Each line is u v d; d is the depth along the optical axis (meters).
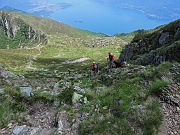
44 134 9.66
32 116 11.38
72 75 41.59
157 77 13.57
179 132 8.64
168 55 26.81
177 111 9.84
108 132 8.66
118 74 20.84
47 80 29.78
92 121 9.40
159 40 44.53
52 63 161.88
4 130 9.91
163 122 9.21
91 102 11.59
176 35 37.97
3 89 13.41
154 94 11.45
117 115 9.90
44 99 12.81
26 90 13.92
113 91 12.52
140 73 15.45
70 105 12.02
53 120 10.70
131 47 53.31
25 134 9.73
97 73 29.97
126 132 8.52
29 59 175.38
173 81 12.43
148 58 33.25
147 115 9.23
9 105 11.61
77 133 9.25
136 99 10.80
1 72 23.73
